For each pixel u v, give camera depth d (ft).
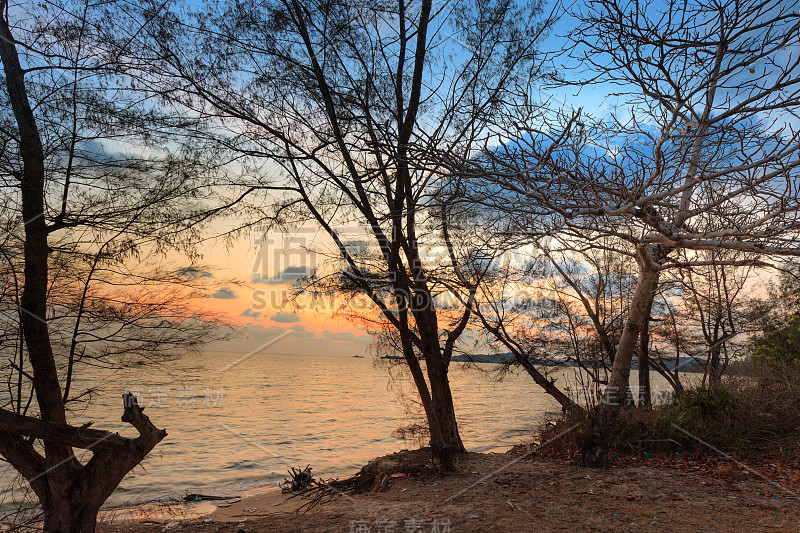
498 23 30.99
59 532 21.45
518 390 202.90
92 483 21.90
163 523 31.73
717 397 36.17
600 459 31.04
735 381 41.63
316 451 75.61
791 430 34.32
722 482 26.76
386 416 122.93
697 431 34.37
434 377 33.81
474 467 34.47
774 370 39.29
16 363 22.91
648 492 25.45
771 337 47.55
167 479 56.29
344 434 93.45
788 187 12.91
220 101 29.09
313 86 29.35
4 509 26.58
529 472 31.19
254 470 61.67
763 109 16.16
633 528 20.27
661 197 14.03
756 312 52.31
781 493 24.35
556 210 14.10
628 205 14.08
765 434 34.58
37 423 20.47
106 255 23.99
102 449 21.99
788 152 12.70
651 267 26.37
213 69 28.60
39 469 22.27
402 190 29.48
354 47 29.45
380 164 24.22
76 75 24.12
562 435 37.68
